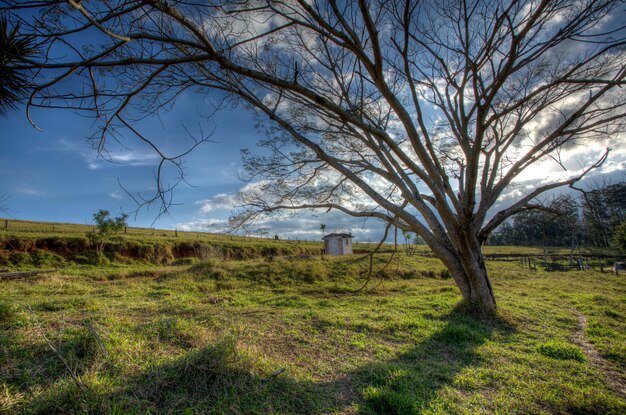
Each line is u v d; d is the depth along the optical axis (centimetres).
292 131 780
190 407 333
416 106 849
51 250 2533
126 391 342
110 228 2683
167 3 340
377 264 2455
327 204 1074
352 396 421
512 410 421
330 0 497
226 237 5119
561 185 1051
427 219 1024
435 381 484
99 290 1145
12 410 285
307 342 614
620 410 433
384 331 730
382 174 1018
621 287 2005
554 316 1004
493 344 698
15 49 274
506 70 595
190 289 1445
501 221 1059
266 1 490
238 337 573
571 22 615
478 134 767
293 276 1908
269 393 384
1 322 456
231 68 425
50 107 322
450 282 2038
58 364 371
